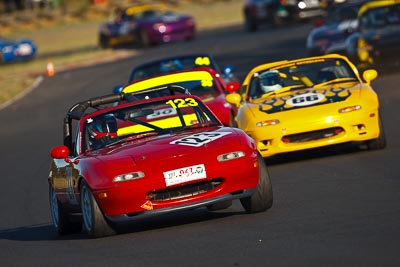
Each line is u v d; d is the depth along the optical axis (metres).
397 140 50.41
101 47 168.75
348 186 37.88
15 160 69.00
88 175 32.53
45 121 89.31
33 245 35.25
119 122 36.03
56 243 34.81
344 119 45.38
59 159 37.97
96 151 35.16
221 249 27.78
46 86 118.12
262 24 153.62
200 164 31.86
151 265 26.91
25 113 97.25
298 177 42.56
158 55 134.62
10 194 53.75
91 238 33.41
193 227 32.62
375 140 46.78
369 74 48.75
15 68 147.50
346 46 81.69
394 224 28.30
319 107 45.91
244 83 50.75
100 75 119.94
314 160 47.06
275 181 42.47
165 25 155.25
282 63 50.97
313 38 91.88
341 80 49.16
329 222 29.98
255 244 27.83
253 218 32.59
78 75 125.31
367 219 29.72
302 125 45.31
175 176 31.70
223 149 32.31
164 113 36.25
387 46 78.81
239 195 32.31
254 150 32.94
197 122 35.81
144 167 31.91
